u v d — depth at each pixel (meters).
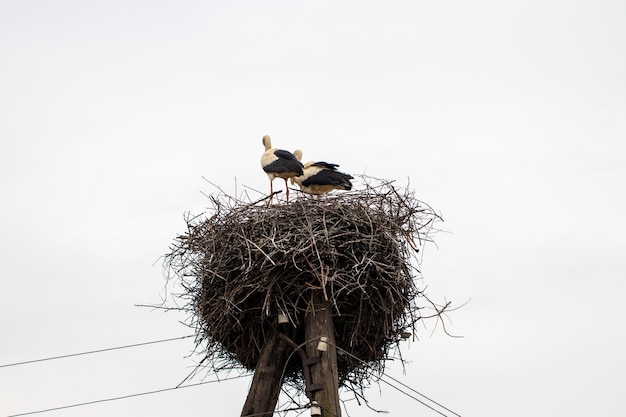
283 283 11.46
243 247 11.77
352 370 12.44
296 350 11.10
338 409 10.65
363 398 12.14
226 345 12.36
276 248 11.32
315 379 10.81
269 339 11.55
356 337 11.95
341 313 11.83
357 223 11.84
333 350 11.04
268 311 11.15
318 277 10.98
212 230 12.18
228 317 11.74
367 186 12.38
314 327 11.12
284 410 10.88
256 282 11.50
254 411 11.09
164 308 12.52
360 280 11.55
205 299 12.13
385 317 11.87
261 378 11.27
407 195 12.51
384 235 11.83
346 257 11.46
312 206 11.93
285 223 11.77
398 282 11.77
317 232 11.51
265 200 12.52
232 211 12.20
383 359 12.50
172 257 12.52
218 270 11.91
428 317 12.12
